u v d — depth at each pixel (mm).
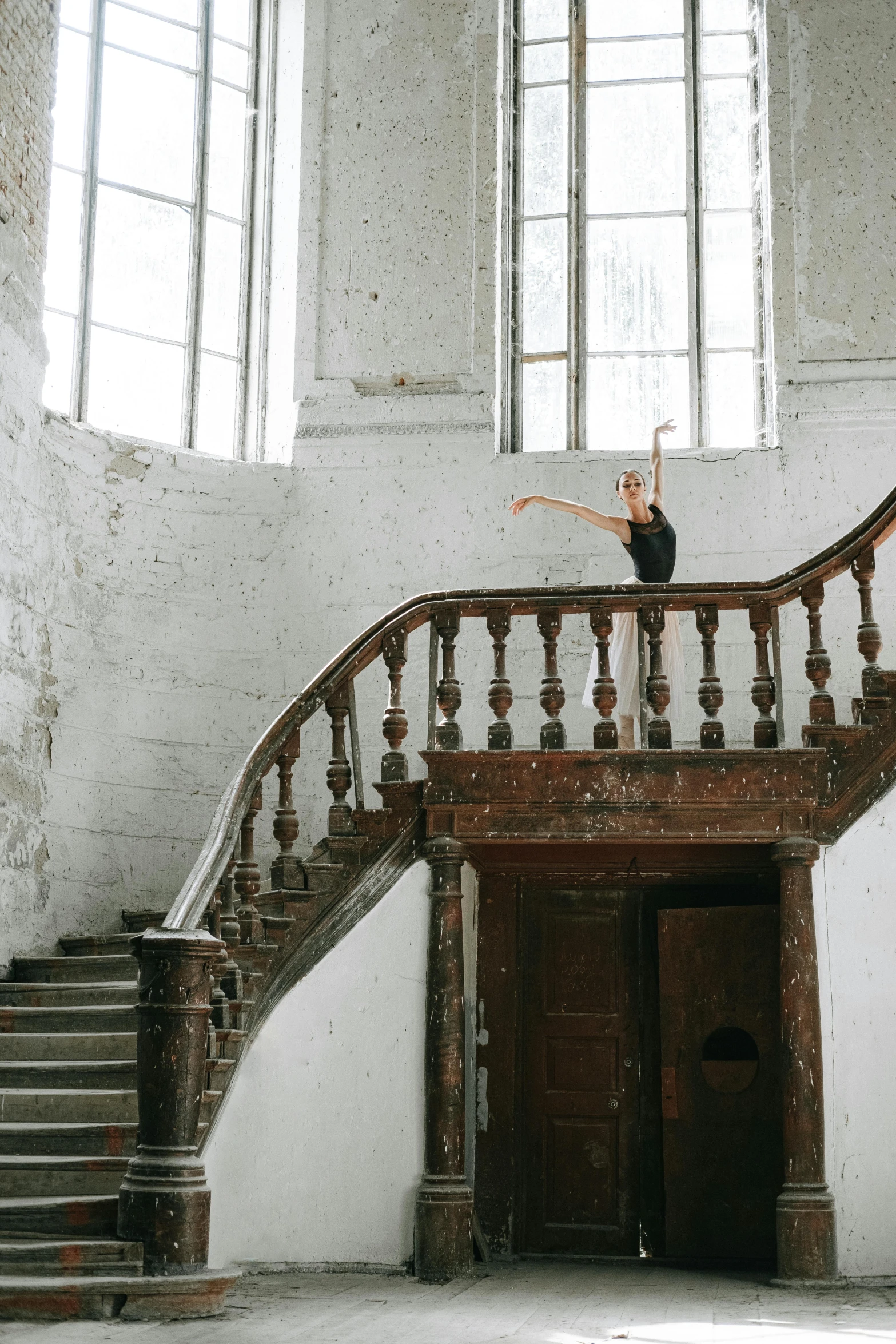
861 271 9461
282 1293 5918
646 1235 7770
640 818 6770
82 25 9891
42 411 8664
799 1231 6336
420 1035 6777
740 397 9750
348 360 9844
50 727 8555
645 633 7582
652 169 10164
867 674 6816
